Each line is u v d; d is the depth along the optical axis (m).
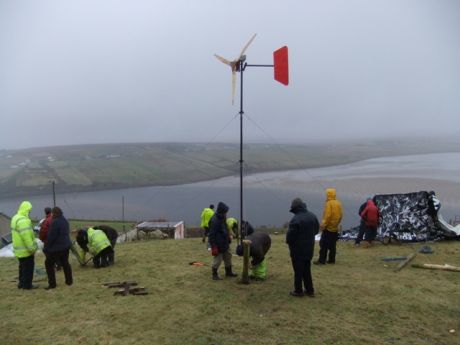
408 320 7.97
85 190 126.12
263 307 8.66
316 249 15.47
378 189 81.81
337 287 9.95
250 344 7.01
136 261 13.90
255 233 10.92
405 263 12.07
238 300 9.11
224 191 99.94
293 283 10.37
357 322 7.86
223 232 10.69
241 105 12.24
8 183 140.62
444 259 12.75
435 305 8.71
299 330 7.52
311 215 9.10
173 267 12.63
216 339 7.19
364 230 15.48
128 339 7.26
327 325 7.73
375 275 11.03
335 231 12.26
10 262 15.86
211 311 8.45
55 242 10.33
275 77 12.30
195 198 95.69
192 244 18.14
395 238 15.79
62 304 9.14
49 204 105.44
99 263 13.03
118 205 95.69
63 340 7.27
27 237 10.18
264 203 79.75
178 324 7.86
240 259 13.65
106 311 8.59
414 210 15.86
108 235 13.26
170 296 9.49
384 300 9.01
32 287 10.55
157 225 34.38
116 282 10.92
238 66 12.56
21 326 7.94
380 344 7.00
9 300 9.52
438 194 72.75
